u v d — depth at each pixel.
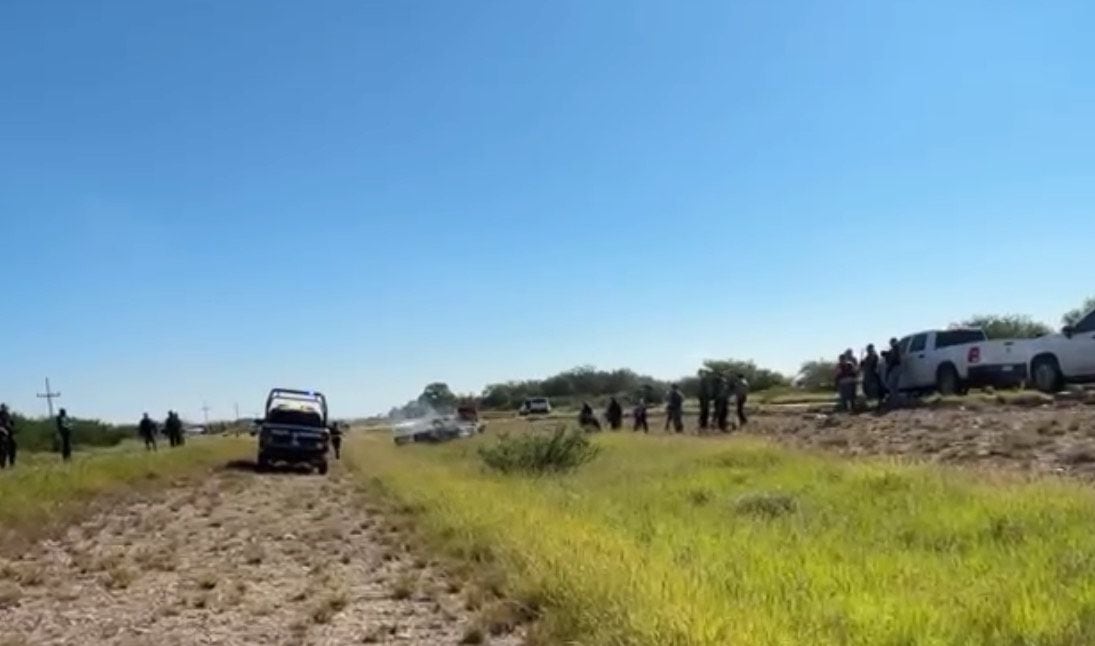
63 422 34.66
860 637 7.26
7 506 17.64
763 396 53.94
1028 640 7.05
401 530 15.82
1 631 9.62
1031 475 15.62
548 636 8.22
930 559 10.20
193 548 15.09
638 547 10.95
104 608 10.69
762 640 6.94
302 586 11.77
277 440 32.62
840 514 13.44
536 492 18.52
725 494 16.42
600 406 77.81
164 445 53.53
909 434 23.12
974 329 30.61
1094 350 27.05
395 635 9.21
